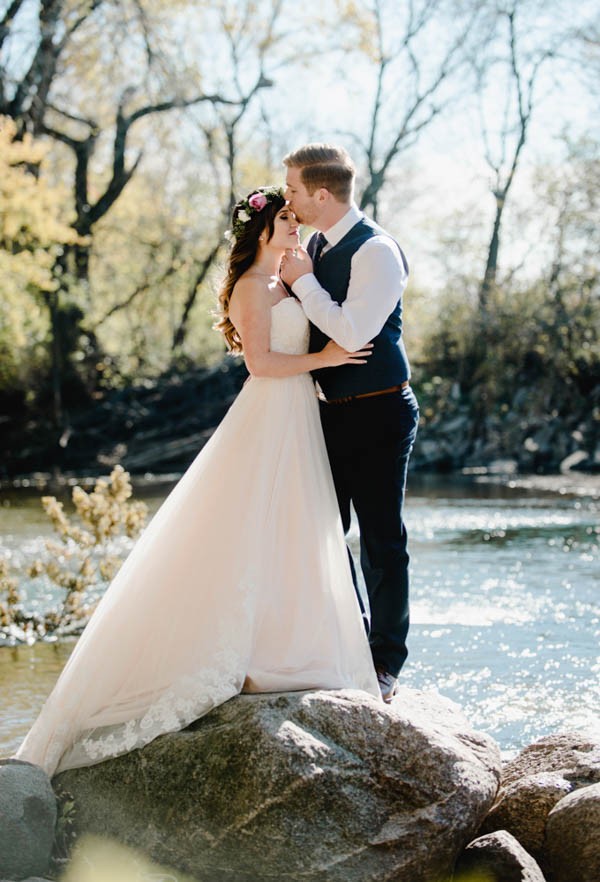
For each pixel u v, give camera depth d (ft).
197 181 106.42
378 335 14.37
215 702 12.75
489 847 11.73
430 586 30.68
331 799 11.60
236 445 14.01
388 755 11.91
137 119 95.04
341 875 11.37
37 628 25.40
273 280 14.40
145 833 12.17
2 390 89.81
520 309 86.99
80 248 94.94
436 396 86.43
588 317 84.12
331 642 13.65
